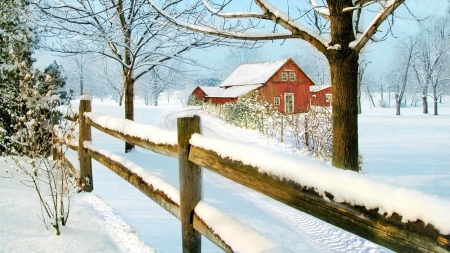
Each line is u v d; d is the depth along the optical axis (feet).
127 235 9.62
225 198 18.04
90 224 10.13
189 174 6.92
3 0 22.26
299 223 15.62
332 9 13.88
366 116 111.45
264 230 14.37
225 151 5.73
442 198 3.01
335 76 14.32
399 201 3.21
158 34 28.32
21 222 9.73
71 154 19.85
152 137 8.29
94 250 8.41
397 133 59.06
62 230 9.45
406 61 133.90
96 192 13.96
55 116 15.80
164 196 8.01
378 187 3.48
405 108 182.19
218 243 5.88
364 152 38.93
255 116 58.90
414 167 30.73
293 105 106.52
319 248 13.32
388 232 3.29
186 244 7.06
